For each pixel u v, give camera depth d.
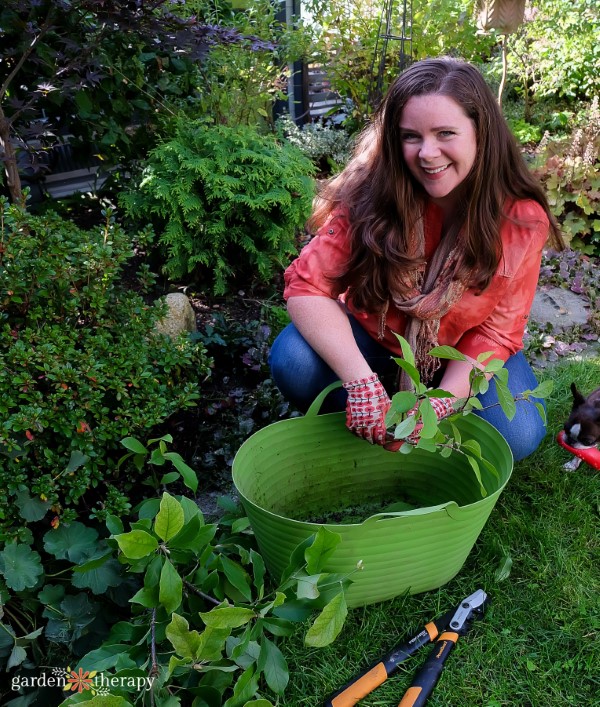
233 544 1.72
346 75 4.77
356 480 2.04
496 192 1.58
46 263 1.77
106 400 1.95
